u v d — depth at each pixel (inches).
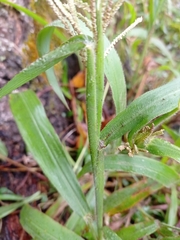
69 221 3.6
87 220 3.0
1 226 3.7
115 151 3.1
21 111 3.2
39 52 3.4
